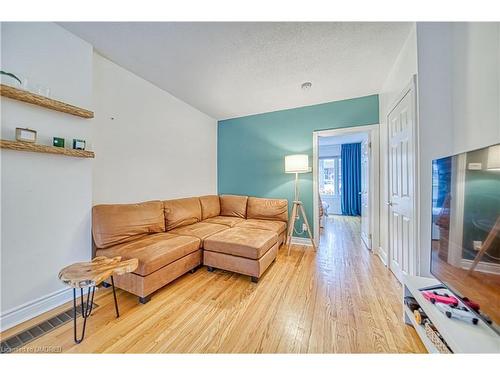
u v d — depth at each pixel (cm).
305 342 132
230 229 281
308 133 352
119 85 237
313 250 319
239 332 141
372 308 167
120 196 239
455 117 158
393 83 234
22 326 146
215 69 242
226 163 426
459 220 107
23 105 153
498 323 83
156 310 165
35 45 160
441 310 111
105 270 146
